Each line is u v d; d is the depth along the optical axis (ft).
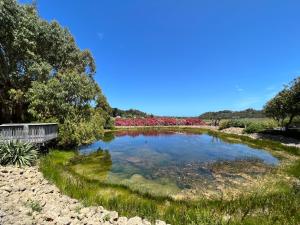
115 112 197.77
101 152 55.47
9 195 21.79
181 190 29.22
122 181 32.60
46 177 29.32
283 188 27.81
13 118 69.26
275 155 49.57
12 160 33.58
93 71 90.58
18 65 64.85
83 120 58.34
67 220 16.92
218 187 30.22
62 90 53.47
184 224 18.81
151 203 23.25
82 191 25.58
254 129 86.48
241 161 44.83
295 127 89.92
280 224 18.54
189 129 124.16
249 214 21.01
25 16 61.52
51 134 47.01
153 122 149.79
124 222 17.88
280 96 75.25
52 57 73.05
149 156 50.96
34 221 16.20
